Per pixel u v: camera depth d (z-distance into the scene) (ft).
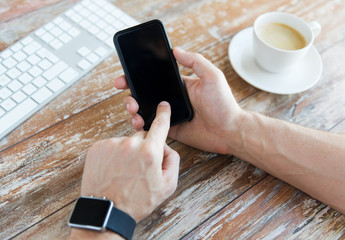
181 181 1.91
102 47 2.40
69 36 2.41
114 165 1.61
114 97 2.24
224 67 2.47
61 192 1.81
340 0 2.98
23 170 1.87
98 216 1.44
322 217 1.78
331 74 2.46
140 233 1.70
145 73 1.95
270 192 1.88
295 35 2.41
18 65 2.22
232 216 1.78
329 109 2.26
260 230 1.73
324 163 1.76
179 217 1.77
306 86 2.25
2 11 2.59
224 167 1.99
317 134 1.88
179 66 2.42
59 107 2.14
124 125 2.12
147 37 1.89
